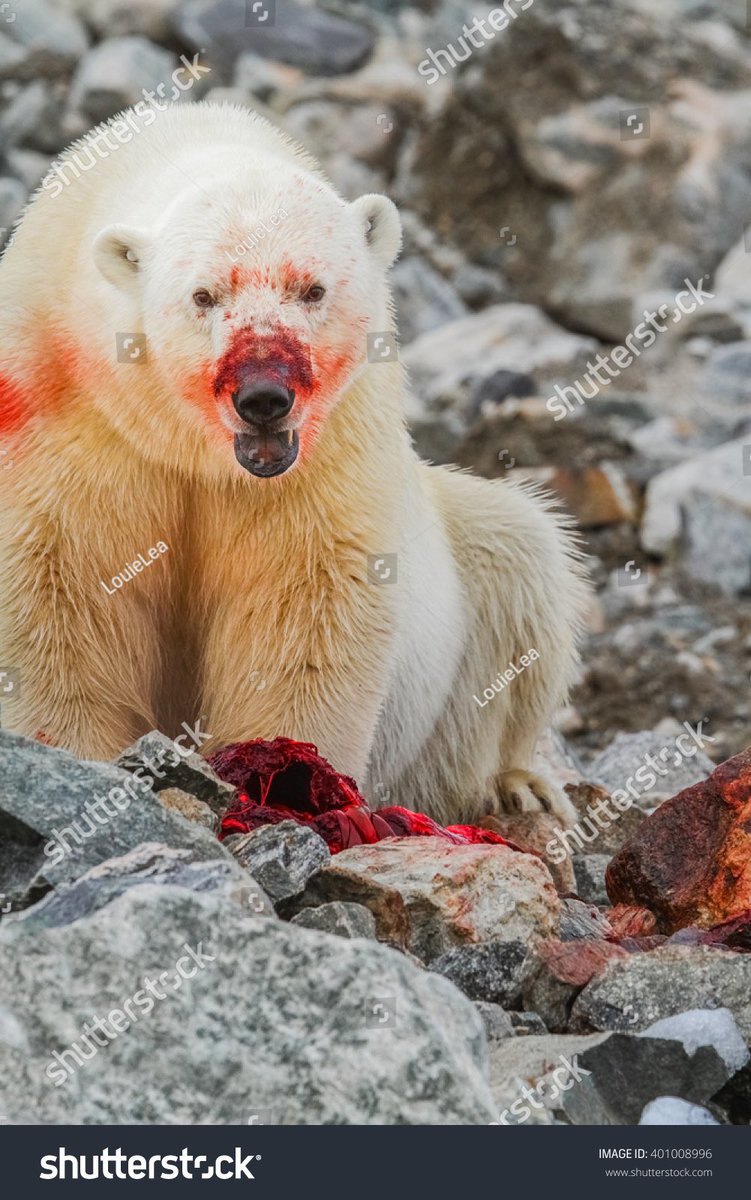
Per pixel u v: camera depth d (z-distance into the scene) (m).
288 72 31.28
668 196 29.41
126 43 30.23
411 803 12.31
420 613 11.34
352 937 7.46
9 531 9.74
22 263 10.01
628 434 23.44
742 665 19.59
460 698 12.34
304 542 9.94
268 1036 6.45
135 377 9.41
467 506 12.48
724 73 30.97
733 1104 7.34
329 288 9.24
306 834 8.27
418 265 28.36
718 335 26.72
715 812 9.11
